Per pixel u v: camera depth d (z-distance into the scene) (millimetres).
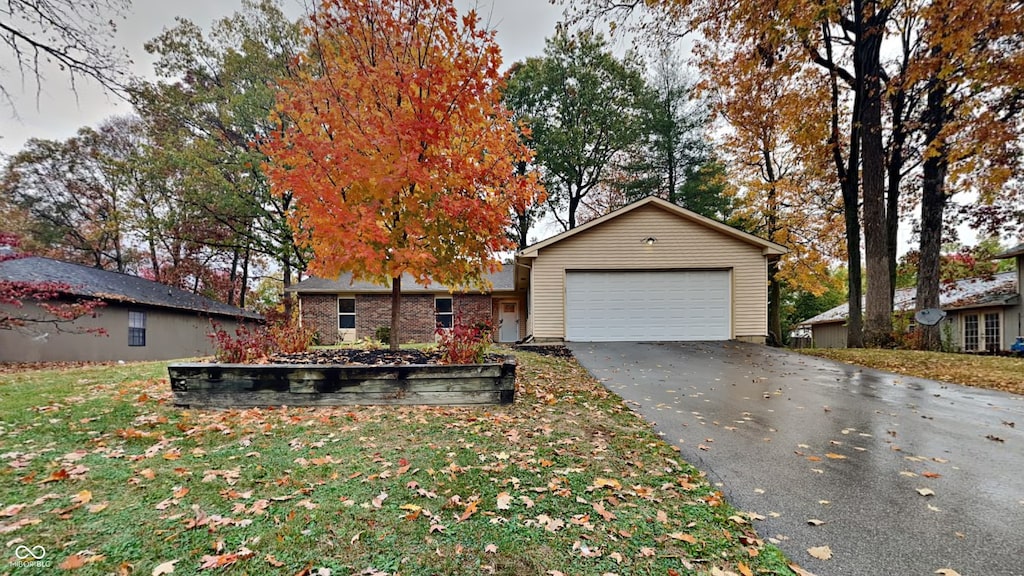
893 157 13453
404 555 2256
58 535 2307
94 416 4426
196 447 3689
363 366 5148
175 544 2270
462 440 4004
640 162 22797
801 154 13938
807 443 4184
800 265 16969
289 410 4883
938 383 7156
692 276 12289
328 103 5520
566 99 22766
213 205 18891
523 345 11297
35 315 11641
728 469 3531
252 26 18234
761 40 9891
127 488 2881
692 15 10297
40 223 21062
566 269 12312
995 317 14367
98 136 21641
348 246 5164
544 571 2166
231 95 18328
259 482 3043
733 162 17969
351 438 3986
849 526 2680
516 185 5949
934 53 9367
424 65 5582
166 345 15195
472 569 2166
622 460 3664
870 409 5469
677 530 2582
